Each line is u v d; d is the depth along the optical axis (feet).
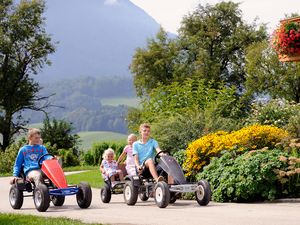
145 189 75.41
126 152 80.84
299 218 55.57
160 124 108.37
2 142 336.29
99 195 91.25
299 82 293.84
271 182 74.13
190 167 83.56
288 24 94.53
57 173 69.92
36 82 322.75
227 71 360.89
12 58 316.60
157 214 61.26
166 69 355.36
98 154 210.38
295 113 133.28
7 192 104.17
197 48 356.38
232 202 74.69
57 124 238.68
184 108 126.82
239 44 353.92
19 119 320.29
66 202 80.02
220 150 82.69
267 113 133.69
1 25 314.55
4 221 55.26
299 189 75.92
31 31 317.22
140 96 352.49
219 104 130.72
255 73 298.97
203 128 106.22
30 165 72.23
